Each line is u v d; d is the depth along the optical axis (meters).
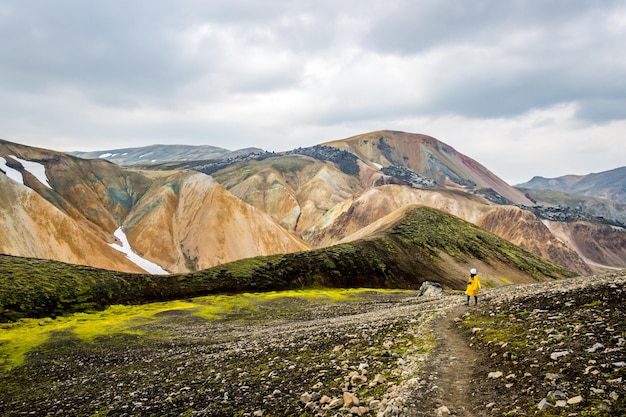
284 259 112.62
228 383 18.75
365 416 11.97
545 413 9.82
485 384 12.80
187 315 58.00
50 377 30.38
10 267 73.50
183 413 15.77
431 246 148.75
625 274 27.00
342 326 30.77
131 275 84.94
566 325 16.03
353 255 124.44
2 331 50.78
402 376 14.84
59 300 65.88
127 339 42.50
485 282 133.75
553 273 160.75
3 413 21.92
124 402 19.05
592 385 10.55
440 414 11.17
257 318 54.53
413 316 28.95
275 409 14.28
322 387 15.45
